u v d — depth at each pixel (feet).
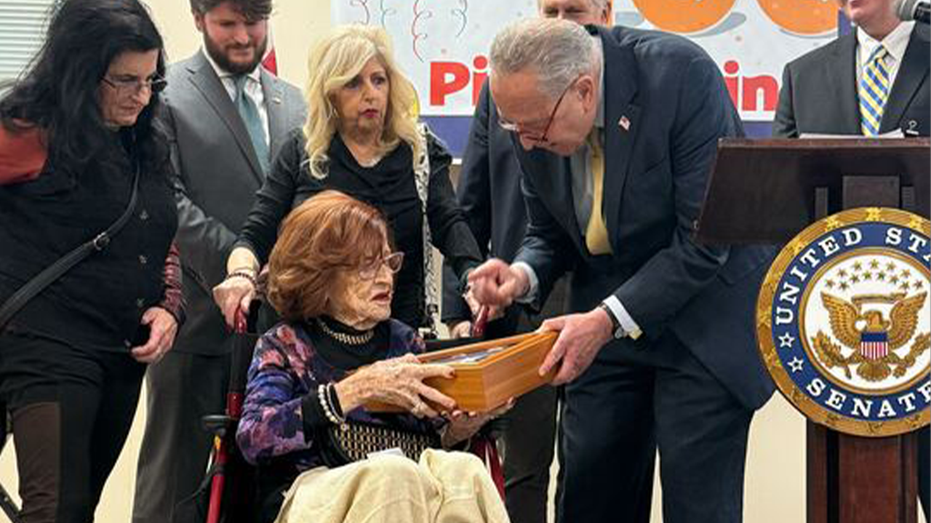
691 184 10.60
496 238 12.36
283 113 13.42
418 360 9.65
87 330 10.43
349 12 15.53
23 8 15.98
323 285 9.92
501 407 9.65
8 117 10.14
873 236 8.23
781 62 15.67
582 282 11.59
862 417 8.24
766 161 8.30
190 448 13.23
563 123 10.18
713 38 15.65
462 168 12.73
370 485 8.68
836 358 8.27
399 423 9.81
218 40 13.05
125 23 10.16
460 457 9.16
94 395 10.38
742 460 11.39
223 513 9.84
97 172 10.40
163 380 13.17
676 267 10.62
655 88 10.65
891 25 12.82
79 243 10.39
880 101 12.92
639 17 15.61
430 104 15.55
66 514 10.05
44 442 10.08
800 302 8.29
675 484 11.27
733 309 11.16
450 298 12.23
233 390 10.12
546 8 12.55
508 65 10.08
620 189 10.71
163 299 11.09
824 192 8.54
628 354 11.37
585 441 11.62
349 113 11.59
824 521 8.46
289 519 8.94
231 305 10.77
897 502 8.32
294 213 10.05
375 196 11.64
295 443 9.37
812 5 15.64
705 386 11.11
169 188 11.01
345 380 9.43
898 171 8.32
